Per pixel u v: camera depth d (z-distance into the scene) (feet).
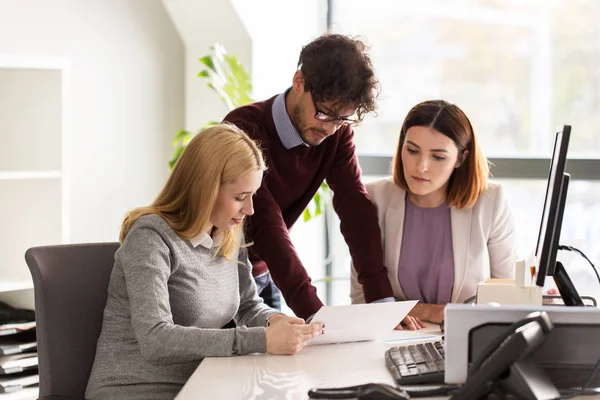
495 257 9.21
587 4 13.65
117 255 7.10
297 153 9.02
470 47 14.24
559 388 5.53
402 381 5.88
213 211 7.17
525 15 13.93
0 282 10.80
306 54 8.16
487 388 5.12
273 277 8.45
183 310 7.18
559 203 7.09
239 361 6.57
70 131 12.07
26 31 12.15
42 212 11.30
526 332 5.06
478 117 14.24
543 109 13.93
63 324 7.16
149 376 6.85
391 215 9.27
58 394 7.08
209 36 13.82
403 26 14.56
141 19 13.48
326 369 6.38
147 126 13.66
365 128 14.76
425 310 8.64
